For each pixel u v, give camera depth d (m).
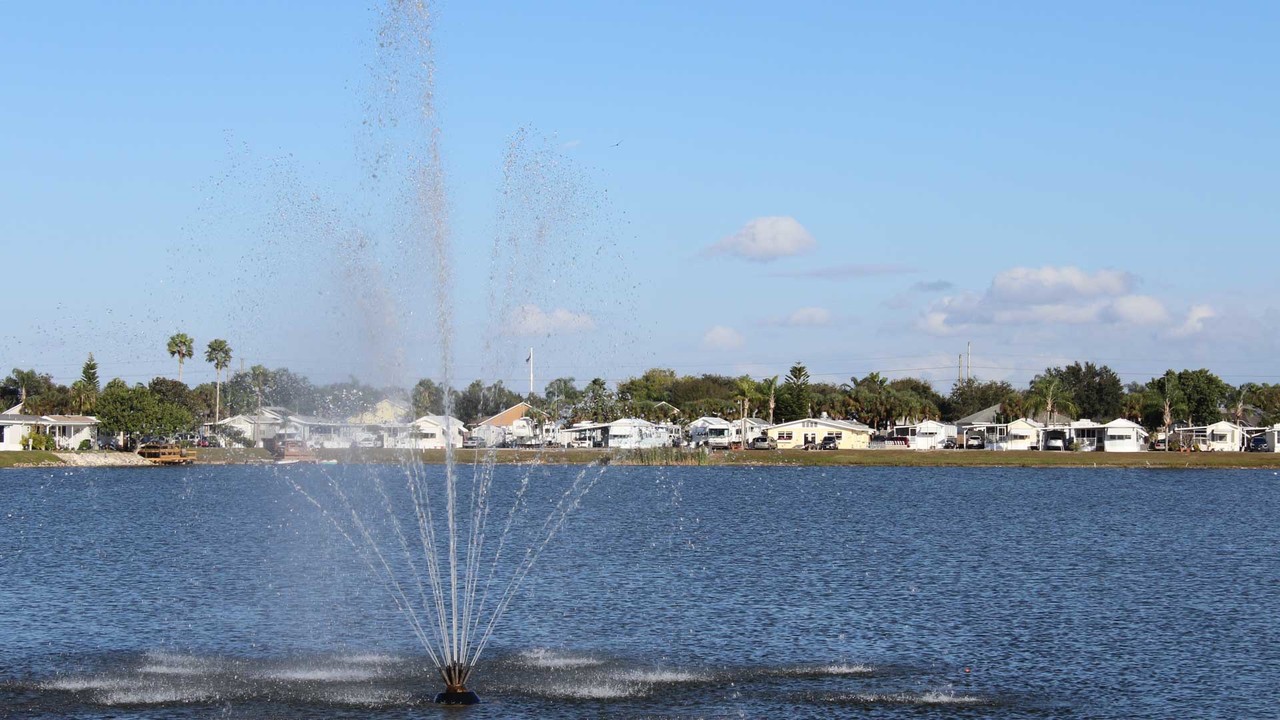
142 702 29.86
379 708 29.19
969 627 40.16
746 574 54.34
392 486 119.25
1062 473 160.75
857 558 61.44
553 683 31.73
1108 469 172.38
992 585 50.72
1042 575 54.28
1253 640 37.81
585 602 45.56
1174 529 79.25
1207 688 31.27
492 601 45.88
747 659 34.84
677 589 49.19
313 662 34.53
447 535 73.19
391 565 57.31
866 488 126.06
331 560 59.31
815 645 36.97
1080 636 38.50
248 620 41.75
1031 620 41.56
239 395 90.31
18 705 29.59
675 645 36.97
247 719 28.28
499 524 81.88
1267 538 73.19
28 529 76.62
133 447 167.12
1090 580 52.59
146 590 49.09
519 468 161.50
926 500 107.75
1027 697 30.36
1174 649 36.34
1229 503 104.62
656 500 107.44
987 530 78.25
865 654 35.59
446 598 46.66
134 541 69.25
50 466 151.00
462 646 36.16
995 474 157.62
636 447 179.25
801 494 115.94
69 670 33.47
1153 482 138.38
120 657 35.28
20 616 42.69
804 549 65.94
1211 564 59.06
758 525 81.50
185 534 73.25
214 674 33.00
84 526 78.31
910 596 47.38
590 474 151.25
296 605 44.97
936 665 34.06
